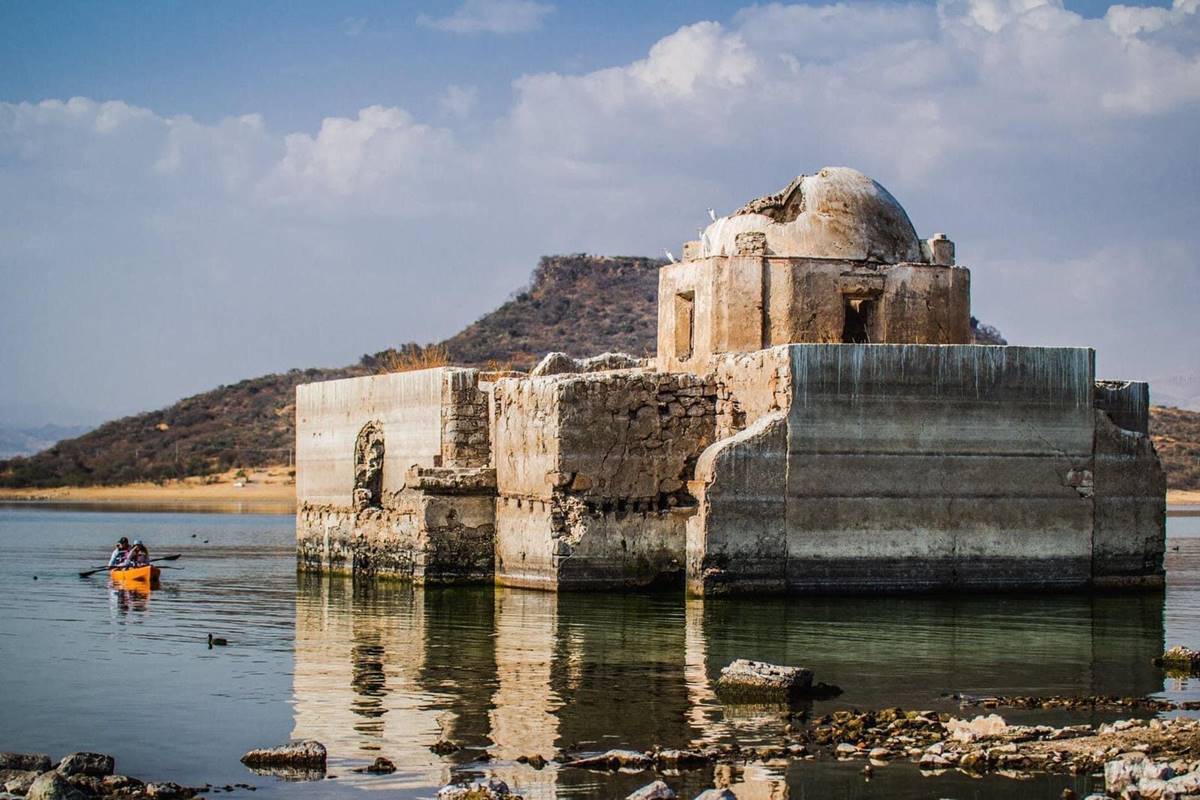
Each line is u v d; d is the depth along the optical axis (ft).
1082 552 95.61
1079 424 95.61
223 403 472.03
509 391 103.71
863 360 92.58
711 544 90.68
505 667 72.90
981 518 94.07
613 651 76.54
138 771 55.62
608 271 499.10
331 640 82.23
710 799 49.32
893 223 107.14
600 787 52.34
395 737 59.57
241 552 157.28
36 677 72.33
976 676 69.77
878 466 92.73
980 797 51.11
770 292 102.99
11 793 51.80
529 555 100.58
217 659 76.89
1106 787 51.67
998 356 94.38
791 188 108.88
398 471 113.39
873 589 92.68
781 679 65.21
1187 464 324.60
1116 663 72.90
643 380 98.73
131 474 414.41
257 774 55.01
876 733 58.70
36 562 145.69
